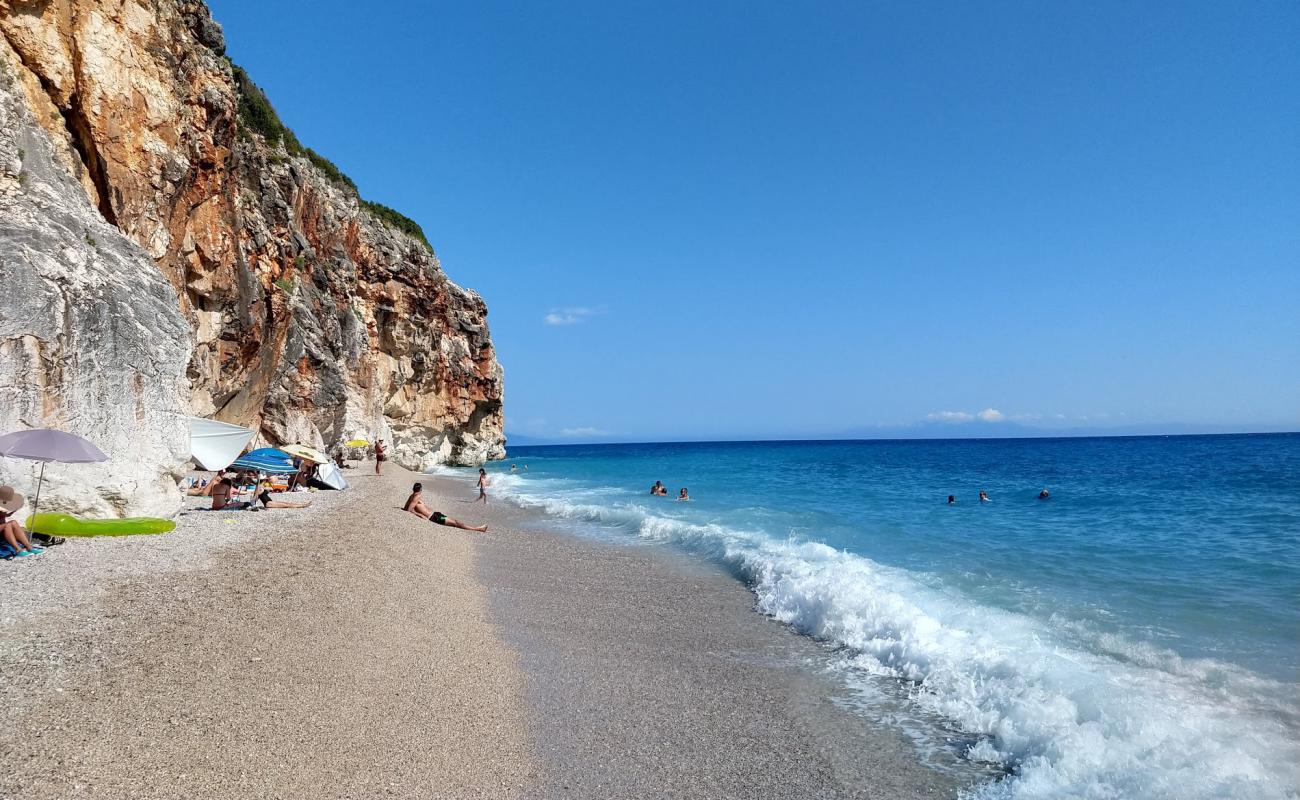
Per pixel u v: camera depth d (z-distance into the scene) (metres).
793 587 12.38
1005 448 129.88
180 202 20.75
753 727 7.33
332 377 36.81
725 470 58.69
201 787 5.04
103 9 16.89
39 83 15.40
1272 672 8.22
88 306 12.94
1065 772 6.11
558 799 5.74
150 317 14.37
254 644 7.83
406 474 43.28
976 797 5.96
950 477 46.97
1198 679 8.02
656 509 27.20
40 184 13.07
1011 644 9.34
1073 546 17.73
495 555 17.09
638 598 12.92
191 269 22.23
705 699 8.07
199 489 21.61
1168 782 5.76
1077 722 6.89
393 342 53.09
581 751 6.62
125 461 13.47
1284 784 5.70
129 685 6.41
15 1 14.98
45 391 12.06
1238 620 10.42
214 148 22.25
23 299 11.88
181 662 7.05
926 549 17.45
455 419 64.50
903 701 8.05
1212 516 23.31
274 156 34.47
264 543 13.31
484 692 7.77
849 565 14.77
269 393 31.31
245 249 26.84
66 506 12.48
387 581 11.62
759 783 6.17
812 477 48.31
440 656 8.64
